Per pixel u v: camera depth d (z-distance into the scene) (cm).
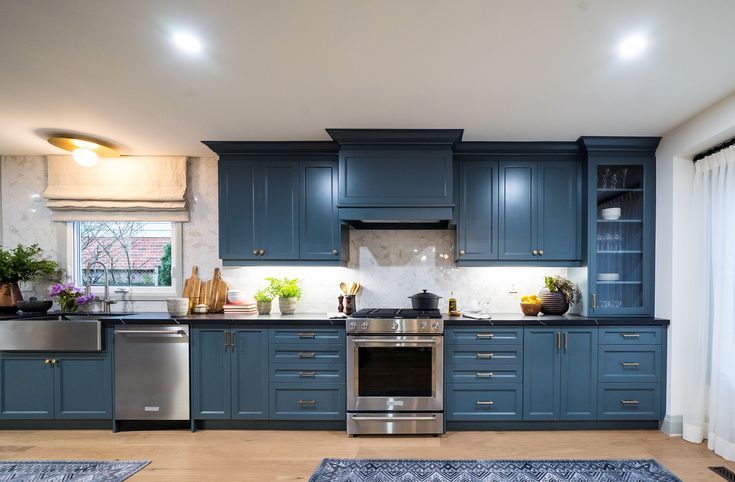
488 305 369
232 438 303
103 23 176
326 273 379
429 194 319
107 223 390
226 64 213
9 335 309
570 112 277
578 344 314
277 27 179
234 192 348
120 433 313
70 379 315
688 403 297
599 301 333
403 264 379
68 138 322
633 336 313
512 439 299
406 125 303
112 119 288
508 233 346
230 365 316
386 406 304
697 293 296
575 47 195
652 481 237
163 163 369
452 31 182
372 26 179
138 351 315
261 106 268
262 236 348
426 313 324
